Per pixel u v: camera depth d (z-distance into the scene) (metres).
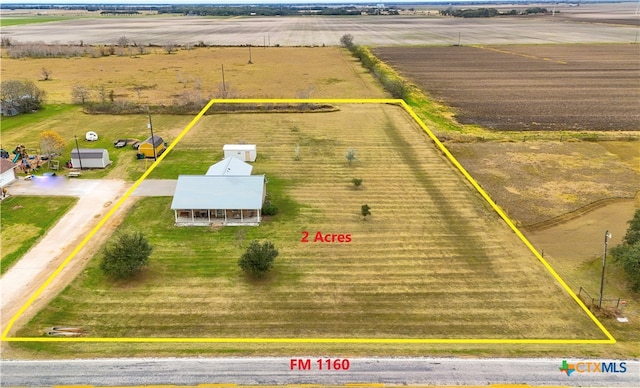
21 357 22.05
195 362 21.78
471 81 90.88
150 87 82.06
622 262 28.25
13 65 104.69
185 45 140.12
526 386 20.44
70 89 80.06
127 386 20.41
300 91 78.62
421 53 129.25
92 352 22.42
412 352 22.50
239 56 119.44
